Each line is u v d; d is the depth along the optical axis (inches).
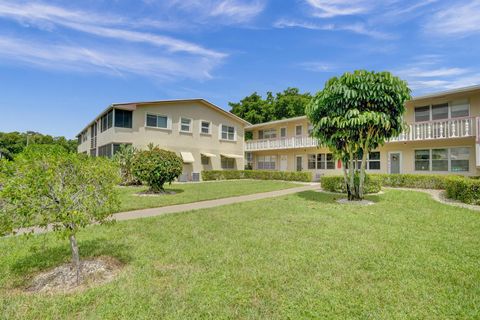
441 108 649.0
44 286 141.9
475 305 118.8
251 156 1316.4
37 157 144.2
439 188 561.6
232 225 266.1
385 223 268.5
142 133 832.9
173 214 322.7
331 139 407.5
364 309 116.7
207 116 1013.8
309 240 213.8
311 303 121.6
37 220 142.6
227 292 131.6
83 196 149.2
